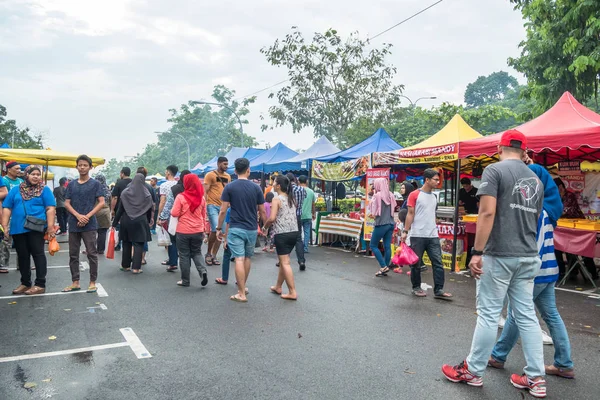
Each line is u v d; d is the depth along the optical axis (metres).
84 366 4.10
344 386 3.74
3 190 6.52
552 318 3.94
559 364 3.92
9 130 42.50
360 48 24.92
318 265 9.62
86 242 6.81
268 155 19.27
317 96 25.94
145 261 9.53
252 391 3.64
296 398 3.53
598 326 5.45
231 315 5.72
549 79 15.33
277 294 6.90
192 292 6.92
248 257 6.63
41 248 6.67
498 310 3.61
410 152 9.95
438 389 3.69
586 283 7.95
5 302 6.19
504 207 3.54
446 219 10.07
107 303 6.21
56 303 6.16
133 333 4.99
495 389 3.69
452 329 5.25
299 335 4.99
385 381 3.83
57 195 13.84
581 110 8.21
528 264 3.56
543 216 3.90
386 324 5.43
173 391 3.63
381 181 8.47
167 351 4.48
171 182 9.69
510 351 4.37
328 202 15.46
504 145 3.79
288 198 6.59
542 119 8.21
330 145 16.33
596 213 10.19
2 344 4.61
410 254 6.68
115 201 10.48
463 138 9.97
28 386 3.68
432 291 7.22
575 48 13.41
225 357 4.34
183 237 7.20
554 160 11.01
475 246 3.61
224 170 9.36
